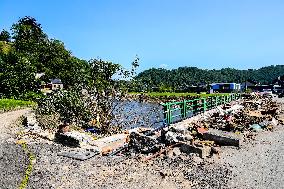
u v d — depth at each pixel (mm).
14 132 21000
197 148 14156
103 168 12742
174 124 19625
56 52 118875
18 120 28109
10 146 16547
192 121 21078
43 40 128500
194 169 12516
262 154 14812
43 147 16188
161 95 82062
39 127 22047
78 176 11875
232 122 20812
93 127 22266
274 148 16000
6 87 61531
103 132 21125
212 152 14555
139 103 54438
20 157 14406
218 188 10617
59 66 108812
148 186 10789
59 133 17641
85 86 24844
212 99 30484
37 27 138000
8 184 11133
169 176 11719
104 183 11141
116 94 23500
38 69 104125
